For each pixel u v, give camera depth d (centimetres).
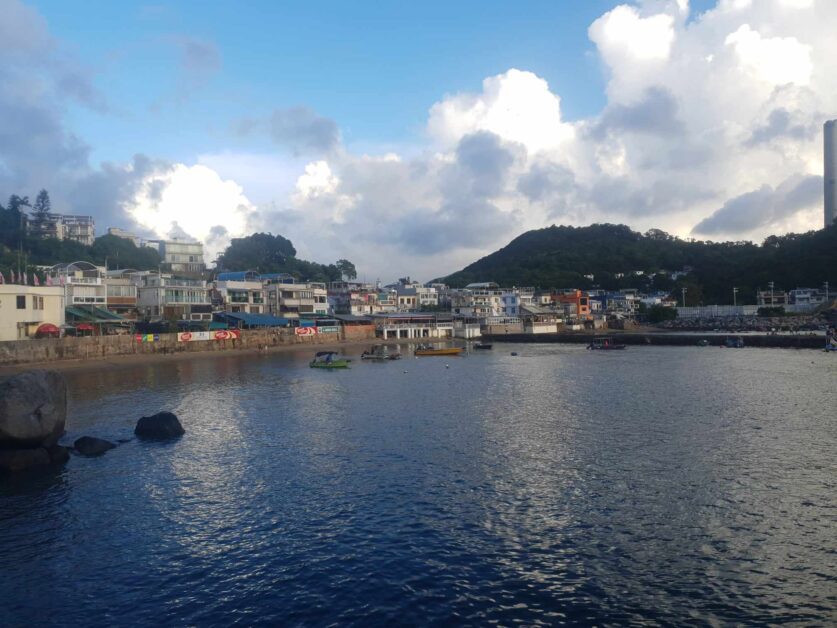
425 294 17150
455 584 1755
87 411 4534
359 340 12619
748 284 18000
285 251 18488
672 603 1639
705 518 2209
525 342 13462
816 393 4941
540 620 1566
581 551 1956
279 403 4919
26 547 2053
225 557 1956
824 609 1600
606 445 3284
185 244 14425
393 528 2166
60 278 9212
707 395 4944
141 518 2308
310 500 2477
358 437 3603
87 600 1698
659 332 14875
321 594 1708
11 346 6894
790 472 2733
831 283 16112
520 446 3300
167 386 5981
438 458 3081
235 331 10144
